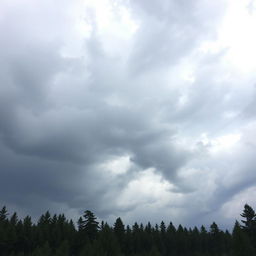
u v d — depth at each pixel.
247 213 70.81
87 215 88.06
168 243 104.56
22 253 77.69
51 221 102.88
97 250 68.75
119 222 96.19
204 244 103.81
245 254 58.94
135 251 94.38
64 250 70.75
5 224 92.50
